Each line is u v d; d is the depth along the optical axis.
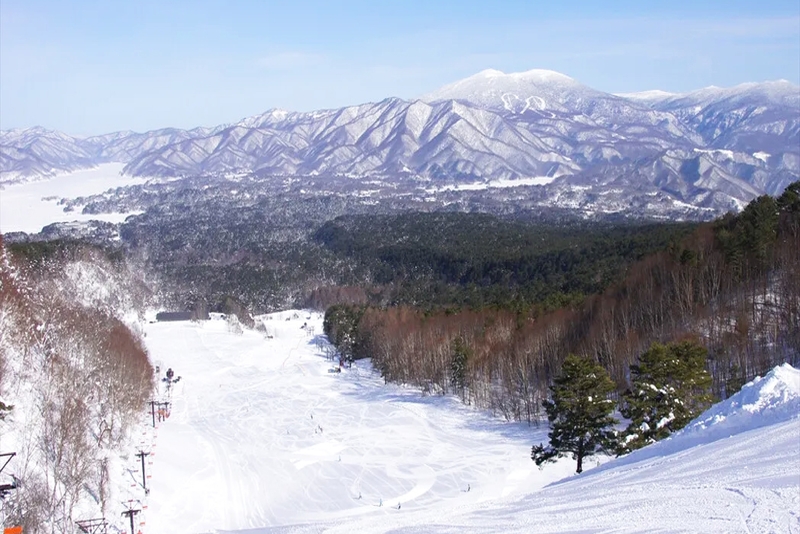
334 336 144.50
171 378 112.44
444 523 25.31
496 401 85.69
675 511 20.33
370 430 80.19
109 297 153.00
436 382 97.44
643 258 106.81
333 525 29.23
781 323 72.69
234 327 170.38
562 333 88.50
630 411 44.53
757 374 64.62
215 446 74.50
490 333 96.75
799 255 76.19
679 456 28.94
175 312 188.38
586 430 43.69
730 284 78.62
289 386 111.06
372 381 111.50
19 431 51.16
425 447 71.62
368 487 59.38
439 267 187.62
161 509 53.69
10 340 66.25
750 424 30.81
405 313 123.88
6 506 41.16
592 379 44.25
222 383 115.56
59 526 43.38
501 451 68.06
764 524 17.91
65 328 81.62
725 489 21.66
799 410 29.69
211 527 49.97
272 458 69.69
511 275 157.38
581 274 123.75
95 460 52.88
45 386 60.59
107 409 66.62
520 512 25.25
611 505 22.81
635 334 76.00
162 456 68.19
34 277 114.50
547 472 59.22
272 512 53.66
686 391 44.22
